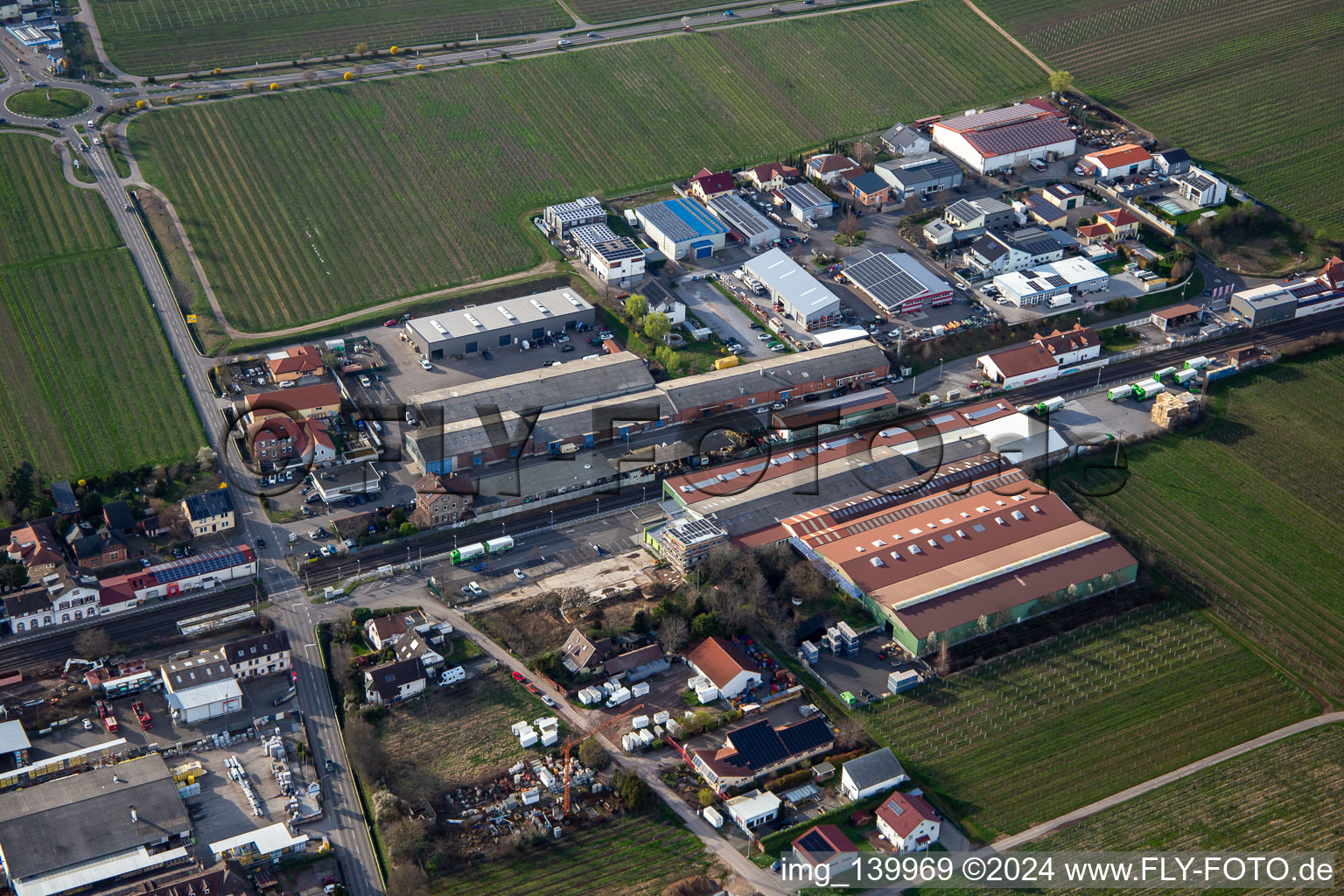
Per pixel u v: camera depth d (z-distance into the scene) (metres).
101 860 187.50
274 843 193.00
